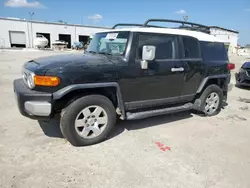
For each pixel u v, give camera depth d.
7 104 5.30
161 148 3.40
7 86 7.29
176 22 4.66
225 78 5.16
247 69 8.23
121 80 3.45
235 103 6.36
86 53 4.36
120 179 2.62
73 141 3.28
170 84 4.10
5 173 2.65
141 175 2.71
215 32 39.50
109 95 3.61
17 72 10.49
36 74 3.00
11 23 39.75
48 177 2.61
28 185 2.46
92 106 3.32
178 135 3.92
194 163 3.02
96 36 4.51
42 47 39.75
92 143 3.42
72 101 3.20
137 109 3.97
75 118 3.21
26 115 3.12
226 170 2.88
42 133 3.77
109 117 3.49
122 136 3.78
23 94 3.02
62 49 39.56
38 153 3.12
